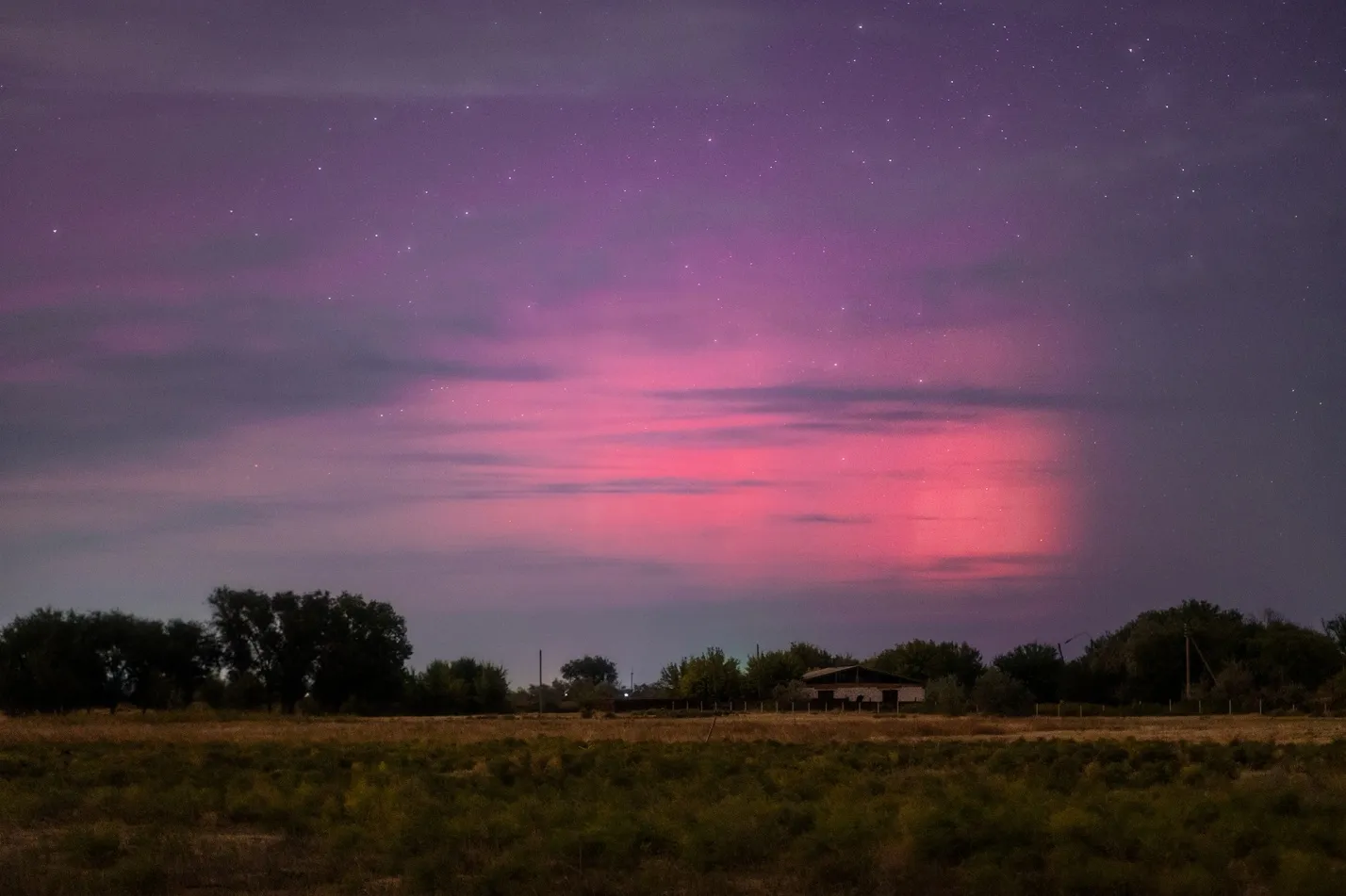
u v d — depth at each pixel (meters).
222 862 19.08
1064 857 18.17
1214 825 21.08
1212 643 112.50
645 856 19.83
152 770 35.81
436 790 29.27
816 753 43.72
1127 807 23.11
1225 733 58.81
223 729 70.56
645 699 120.06
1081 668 117.81
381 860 19.44
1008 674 112.75
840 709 111.88
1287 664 106.19
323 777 33.25
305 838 22.61
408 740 56.06
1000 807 22.38
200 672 114.94
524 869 18.06
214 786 30.36
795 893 17.39
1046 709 100.38
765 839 20.30
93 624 111.06
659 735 58.84
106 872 18.03
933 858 19.14
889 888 17.52
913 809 21.38
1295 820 22.11
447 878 17.70
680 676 123.69
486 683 120.75
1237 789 26.56
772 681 122.94
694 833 20.20
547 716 102.81
